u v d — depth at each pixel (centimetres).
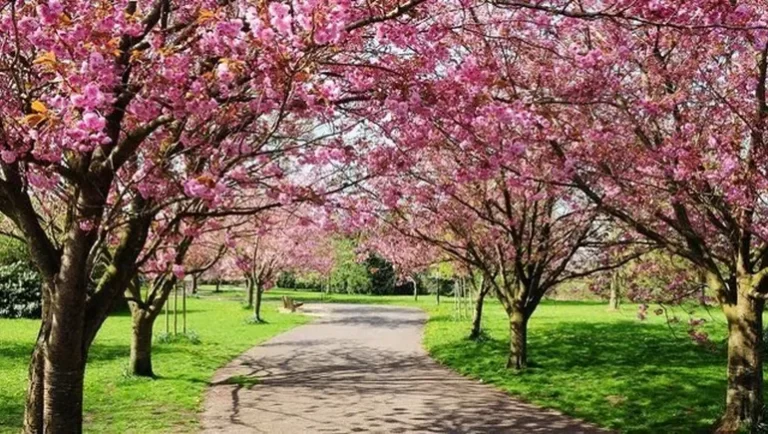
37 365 738
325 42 469
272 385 1470
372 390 1418
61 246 679
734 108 823
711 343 1312
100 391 1339
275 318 3291
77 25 461
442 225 1571
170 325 2831
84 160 607
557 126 853
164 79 546
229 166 592
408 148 823
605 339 2125
